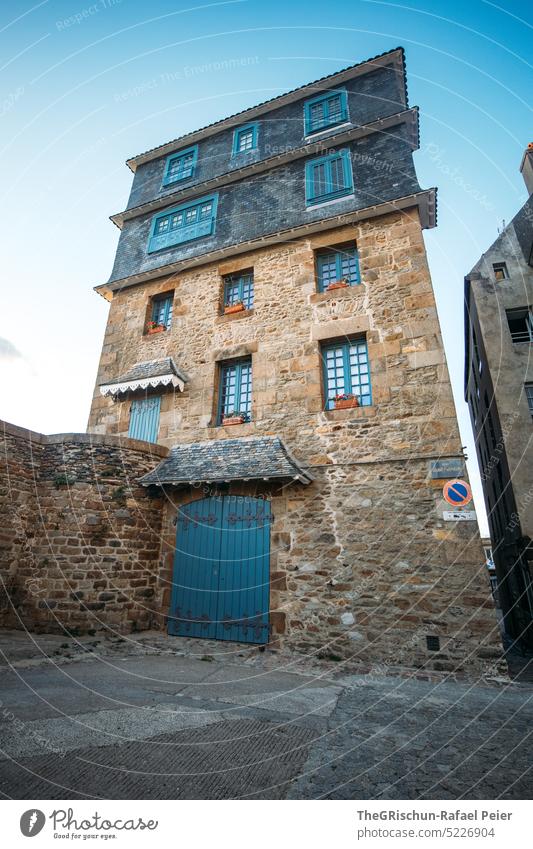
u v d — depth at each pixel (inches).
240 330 324.8
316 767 101.1
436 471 237.0
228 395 322.7
